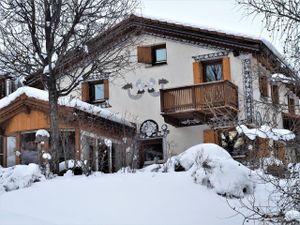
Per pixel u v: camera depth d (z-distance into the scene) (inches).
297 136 339.0
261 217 319.6
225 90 733.9
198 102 754.8
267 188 413.7
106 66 688.4
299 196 314.3
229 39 787.4
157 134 816.3
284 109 360.8
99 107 770.8
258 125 356.8
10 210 397.7
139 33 845.2
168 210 372.8
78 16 571.2
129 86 847.1
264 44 768.3
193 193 398.0
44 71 565.0
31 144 694.5
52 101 557.9
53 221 365.7
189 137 798.5
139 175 446.3
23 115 698.8
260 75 401.4
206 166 418.3
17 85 875.4
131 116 833.5
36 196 420.5
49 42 557.9
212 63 816.9
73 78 635.5
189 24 813.9
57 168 534.3
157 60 850.8
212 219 362.9
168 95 778.8
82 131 639.8
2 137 731.4
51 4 560.1
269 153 376.2
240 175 406.6
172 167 491.2
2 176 482.0
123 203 386.3
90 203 392.2
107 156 636.7
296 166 339.0
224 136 749.9
